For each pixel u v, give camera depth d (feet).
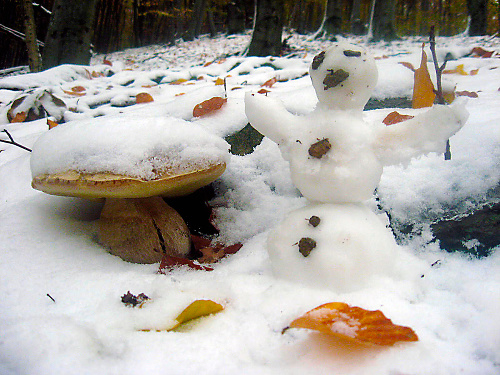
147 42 24.06
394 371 0.84
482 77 3.12
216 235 1.60
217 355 0.91
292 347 0.92
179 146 1.23
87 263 1.29
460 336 0.93
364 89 1.08
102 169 1.15
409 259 1.20
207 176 1.32
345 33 15.61
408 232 1.40
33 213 1.47
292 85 3.03
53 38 6.86
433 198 1.42
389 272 1.11
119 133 1.19
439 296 1.07
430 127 1.02
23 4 7.22
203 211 1.70
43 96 3.22
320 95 1.11
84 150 1.18
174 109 2.03
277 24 7.63
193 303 0.99
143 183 1.15
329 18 13.41
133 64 12.24
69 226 1.46
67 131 1.26
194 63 11.34
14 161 2.07
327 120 1.09
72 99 3.51
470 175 1.42
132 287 1.15
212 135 1.34
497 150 1.46
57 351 0.88
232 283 1.15
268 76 3.79
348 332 0.83
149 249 1.34
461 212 1.37
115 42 20.53
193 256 1.43
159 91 3.52
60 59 6.89
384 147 1.07
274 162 1.72
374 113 1.83
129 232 1.34
